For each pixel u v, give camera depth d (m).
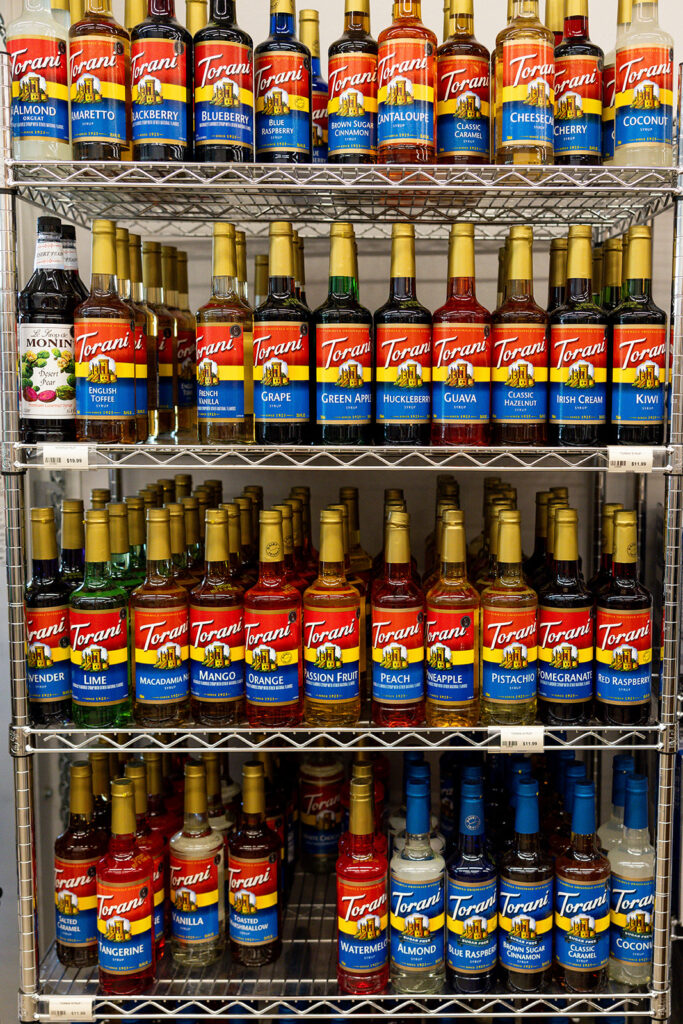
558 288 1.45
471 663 1.27
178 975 1.33
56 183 1.23
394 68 1.23
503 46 1.24
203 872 1.35
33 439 1.30
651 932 1.32
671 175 1.24
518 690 1.27
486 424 1.28
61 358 1.29
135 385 1.32
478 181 1.23
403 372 1.26
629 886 1.32
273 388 1.26
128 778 1.31
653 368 1.26
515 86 1.23
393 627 1.26
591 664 1.30
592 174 1.28
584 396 1.26
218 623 1.27
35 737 1.32
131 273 1.54
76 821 1.38
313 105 1.47
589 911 1.29
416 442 1.27
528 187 1.22
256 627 1.26
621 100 1.26
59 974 1.35
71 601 1.28
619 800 1.43
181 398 1.62
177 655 1.28
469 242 1.26
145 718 1.28
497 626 1.27
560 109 1.28
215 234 1.29
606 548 1.38
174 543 1.39
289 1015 1.28
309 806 1.65
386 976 1.31
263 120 1.28
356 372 1.26
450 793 1.54
